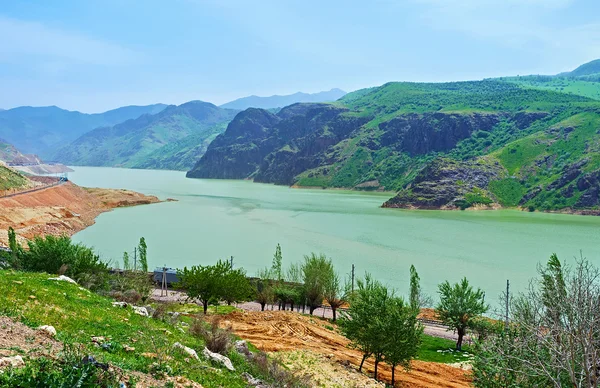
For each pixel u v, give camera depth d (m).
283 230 147.38
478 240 129.62
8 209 121.19
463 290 57.22
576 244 122.19
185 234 138.50
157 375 16.48
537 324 25.69
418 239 131.00
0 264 50.03
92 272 50.47
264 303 68.31
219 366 22.86
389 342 38.25
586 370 19.80
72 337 17.97
